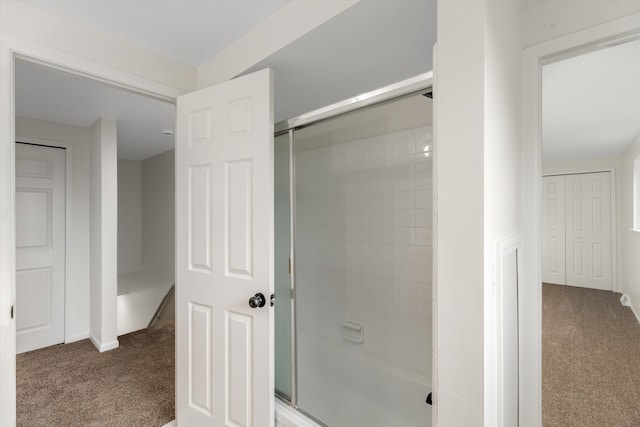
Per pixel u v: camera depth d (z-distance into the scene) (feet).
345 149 7.47
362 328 7.17
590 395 7.12
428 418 6.12
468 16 3.00
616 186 15.40
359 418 6.69
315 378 7.11
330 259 7.72
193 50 6.18
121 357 9.29
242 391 5.19
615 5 3.95
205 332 5.67
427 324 6.32
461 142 3.02
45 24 4.91
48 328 10.07
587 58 6.20
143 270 17.67
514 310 4.13
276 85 6.47
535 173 4.53
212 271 5.60
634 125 10.59
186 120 6.01
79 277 10.64
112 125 10.03
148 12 5.03
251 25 5.44
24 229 9.72
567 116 9.61
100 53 5.50
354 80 6.26
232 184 5.38
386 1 3.94
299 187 7.36
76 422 6.25
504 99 3.53
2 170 4.47
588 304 13.66
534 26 4.54
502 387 3.34
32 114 9.53
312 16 4.55
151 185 17.11
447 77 3.13
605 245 15.80
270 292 4.98
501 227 3.42
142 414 6.51
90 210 10.77
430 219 6.29
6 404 4.42
